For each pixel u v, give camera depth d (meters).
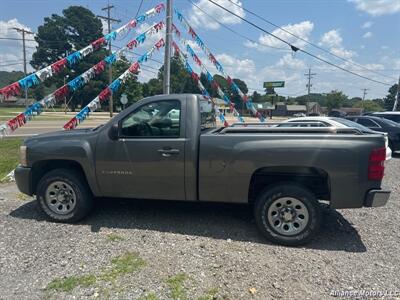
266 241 3.98
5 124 7.43
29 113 7.76
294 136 3.84
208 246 3.79
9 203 5.29
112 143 4.26
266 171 4.01
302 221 3.85
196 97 4.21
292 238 3.85
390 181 7.53
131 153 4.20
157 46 10.55
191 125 4.09
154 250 3.64
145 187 4.27
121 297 2.76
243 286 2.97
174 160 4.09
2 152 10.42
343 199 3.74
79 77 8.55
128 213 4.86
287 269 3.30
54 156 4.43
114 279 3.03
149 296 2.77
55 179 4.44
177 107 4.17
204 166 4.03
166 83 11.03
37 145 4.52
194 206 5.19
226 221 4.60
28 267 3.25
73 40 75.00
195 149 4.04
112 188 4.37
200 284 2.97
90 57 52.59
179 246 3.76
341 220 4.78
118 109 60.44
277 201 3.90
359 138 3.72
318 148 3.72
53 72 8.04
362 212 5.15
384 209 5.32
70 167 4.63
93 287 2.90
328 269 3.31
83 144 4.36
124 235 4.05
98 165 4.31
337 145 3.70
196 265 3.31
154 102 4.24
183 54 11.46
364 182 3.68
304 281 3.08
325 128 3.99
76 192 4.42
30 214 4.78
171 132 4.15
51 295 2.79
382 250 3.78
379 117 12.41
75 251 3.59
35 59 74.31
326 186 4.00
